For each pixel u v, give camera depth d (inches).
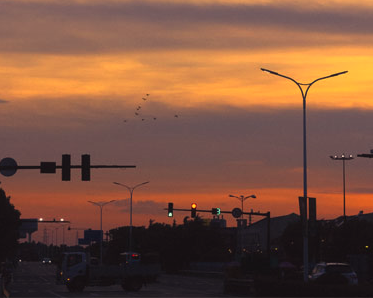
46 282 4224.9
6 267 3809.1
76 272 3127.5
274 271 3518.7
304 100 2805.1
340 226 6077.8
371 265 3540.8
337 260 5772.6
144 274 3176.7
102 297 2556.6
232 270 2945.4
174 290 3196.4
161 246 6993.1
